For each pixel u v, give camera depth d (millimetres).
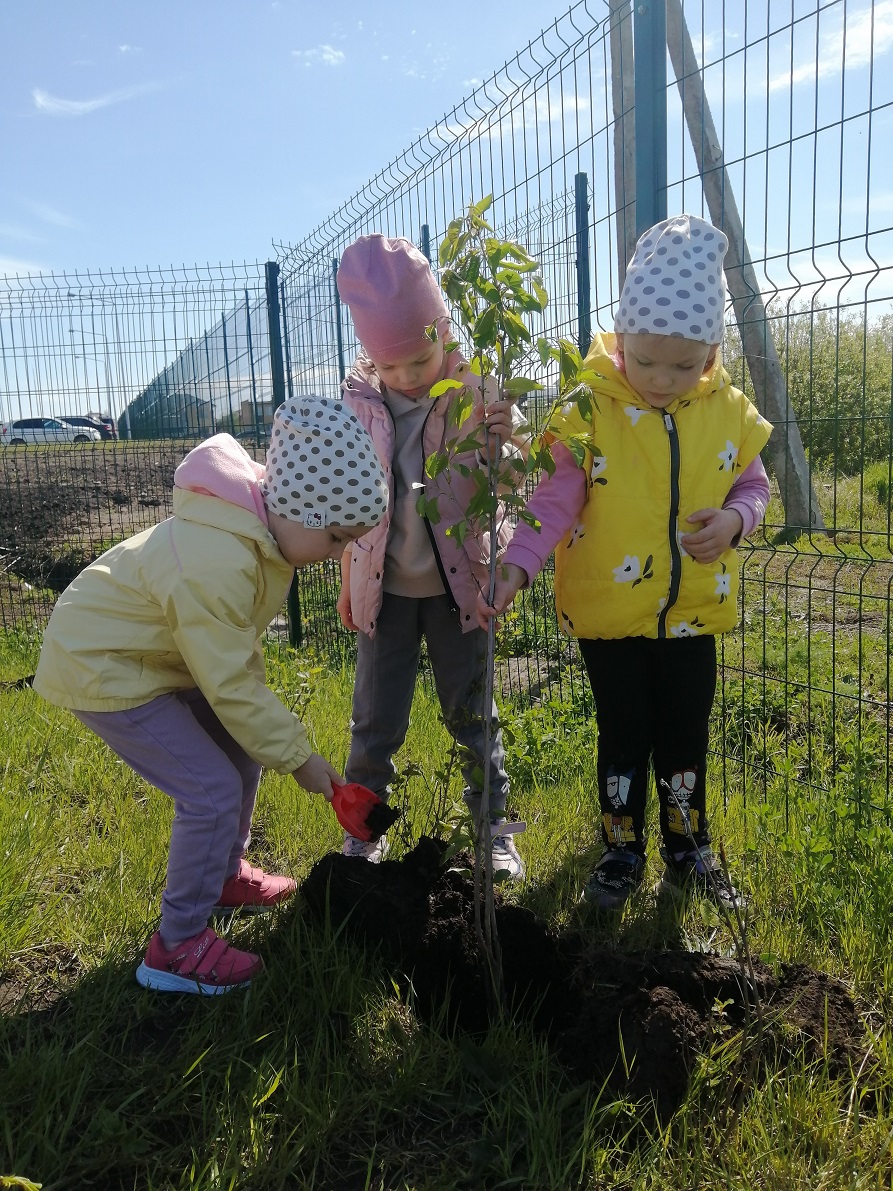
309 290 5758
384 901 2271
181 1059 1887
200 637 2059
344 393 2797
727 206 3873
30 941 2371
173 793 2199
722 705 3443
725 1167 1629
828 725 3891
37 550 8617
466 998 2064
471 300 1912
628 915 2512
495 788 2826
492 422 2137
